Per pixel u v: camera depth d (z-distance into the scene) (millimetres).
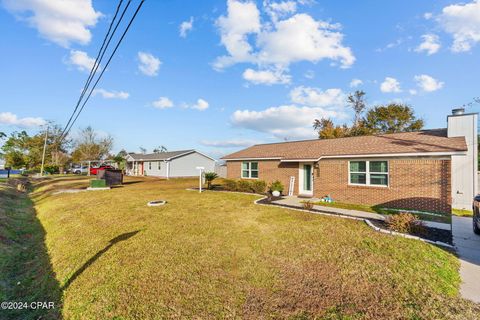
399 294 3910
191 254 5676
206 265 5109
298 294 4012
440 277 4418
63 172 46219
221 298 3949
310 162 14625
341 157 12578
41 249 7070
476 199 7273
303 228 7426
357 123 33531
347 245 5961
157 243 6438
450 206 9477
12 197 15750
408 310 3508
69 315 3783
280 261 5207
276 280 4461
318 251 5652
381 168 11289
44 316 3873
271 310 3617
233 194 15086
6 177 30016
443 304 3639
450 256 5383
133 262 5332
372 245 5906
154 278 4617
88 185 22484
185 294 4082
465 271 4762
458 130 11242
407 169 10508
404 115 29984
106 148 51500
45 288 4734
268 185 17094
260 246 6082
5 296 4543
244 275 4676
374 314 3447
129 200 13305
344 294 3971
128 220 8914
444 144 10305
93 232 7715
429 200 9930
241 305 3756
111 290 4273
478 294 3932
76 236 7445
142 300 3943
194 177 34938
